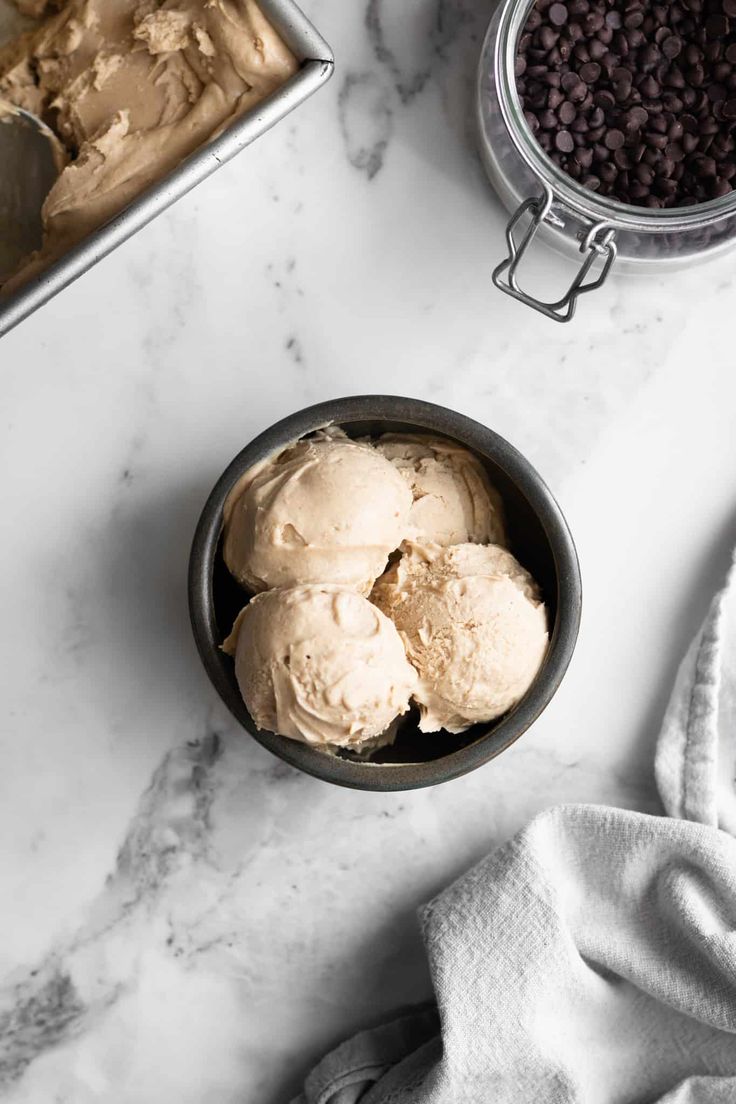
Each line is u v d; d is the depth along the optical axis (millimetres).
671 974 582
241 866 600
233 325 593
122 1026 602
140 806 597
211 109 548
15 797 596
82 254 518
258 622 514
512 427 599
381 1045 593
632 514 600
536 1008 575
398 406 530
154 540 594
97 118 566
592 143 566
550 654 531
